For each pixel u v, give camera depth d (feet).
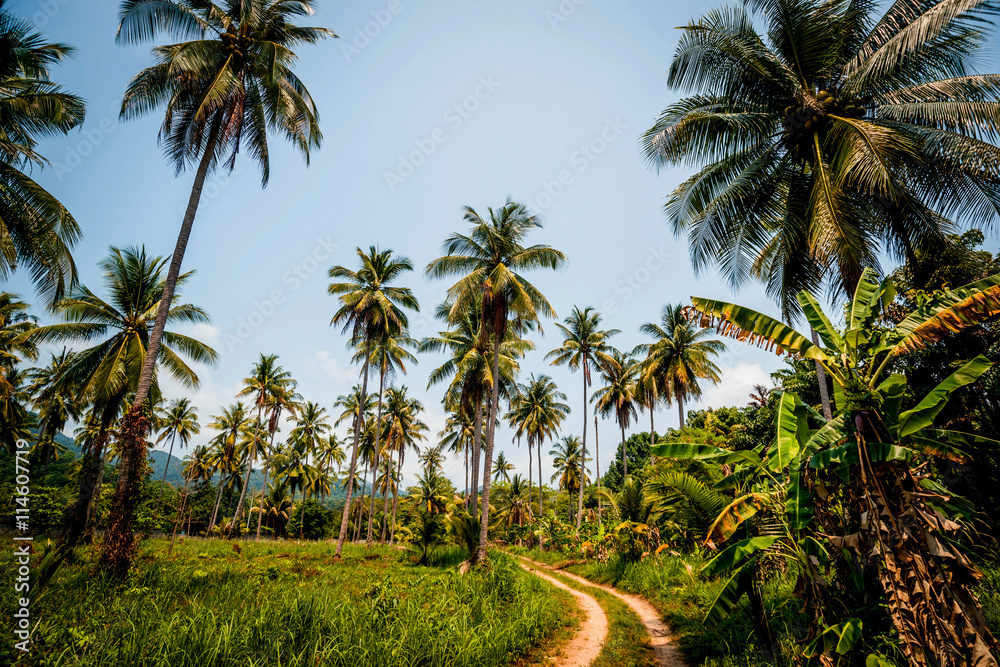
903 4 31.37
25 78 44.09
